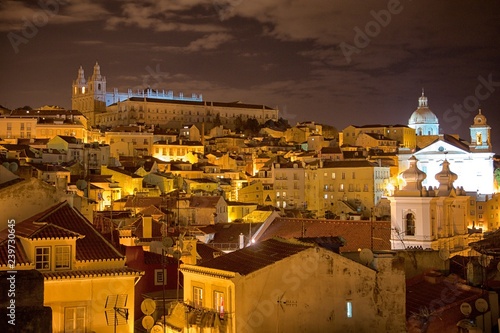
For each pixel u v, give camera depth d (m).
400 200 59.91
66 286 32.53
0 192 36.44
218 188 183.75
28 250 32.75
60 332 32.22
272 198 198.25
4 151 145.00
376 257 35.62
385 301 35.19
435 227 59.62
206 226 90.88
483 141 153.88
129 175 158.12
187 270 38.25
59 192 37.97
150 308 35.12
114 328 33.09
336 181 191.88
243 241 69.19
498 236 51.28
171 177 175.12
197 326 33.44
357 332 34.56
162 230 63.75
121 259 34.56
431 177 154.25
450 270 45.66
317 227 72.31
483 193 149.50
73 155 171.12
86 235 35.53
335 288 34.50
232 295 32.53
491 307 36.72
